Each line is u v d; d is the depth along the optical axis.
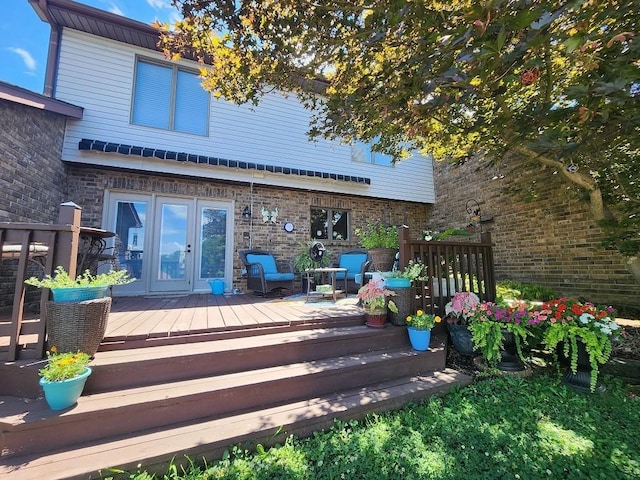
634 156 3.50
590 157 3.59
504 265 6.61
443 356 3.15
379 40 2.25
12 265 3.92
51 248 2.22
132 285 5.94
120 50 5.91
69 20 5.42
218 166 6.32
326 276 6.85
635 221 3.50
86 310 2.11
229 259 6.74
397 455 1.86
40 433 1.77
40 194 4.56
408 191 8.76
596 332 2.64
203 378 2.35
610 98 2.07
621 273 4.77
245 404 2.24
